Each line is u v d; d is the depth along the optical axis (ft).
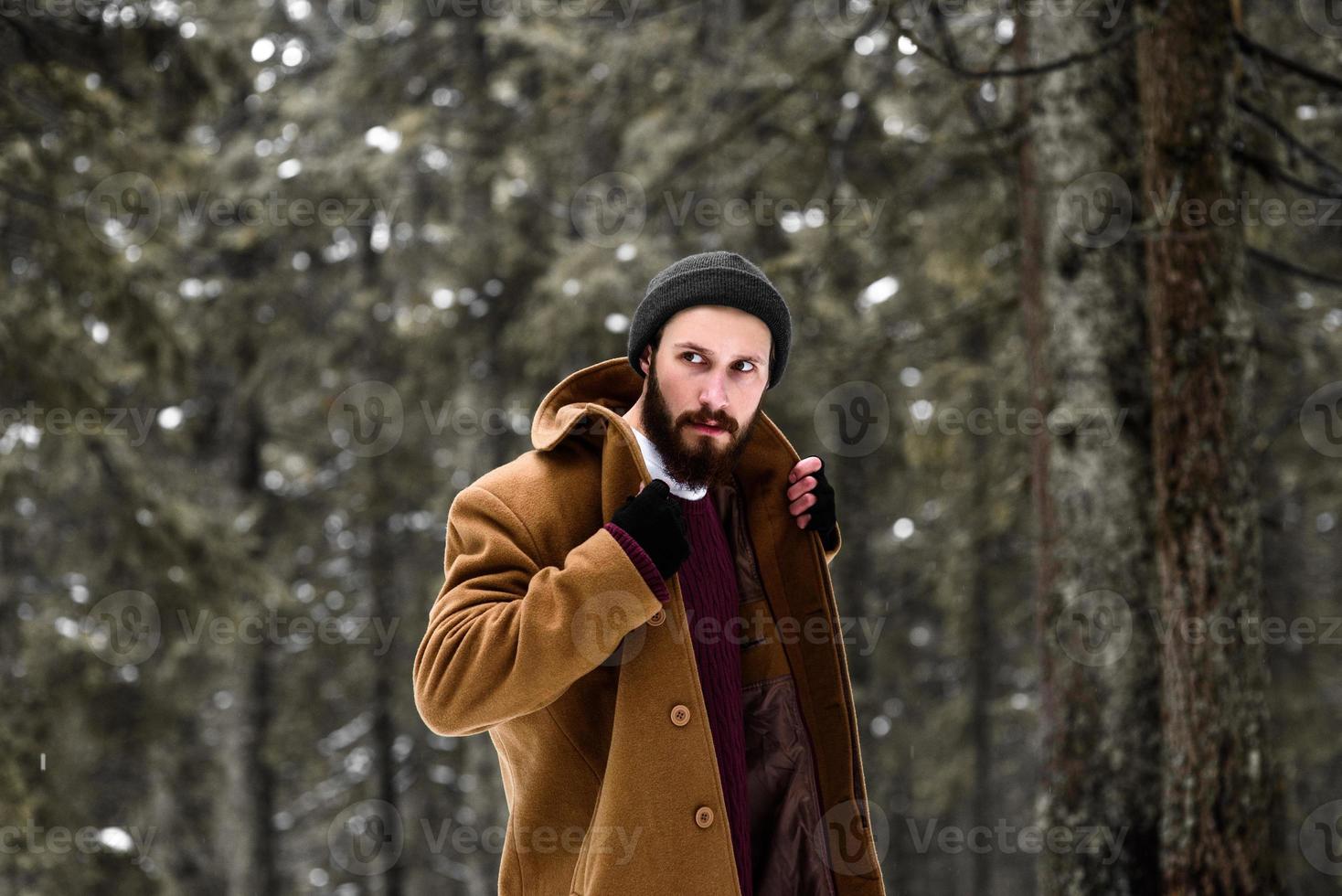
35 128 22.31
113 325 24.08
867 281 31.81
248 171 37.73
